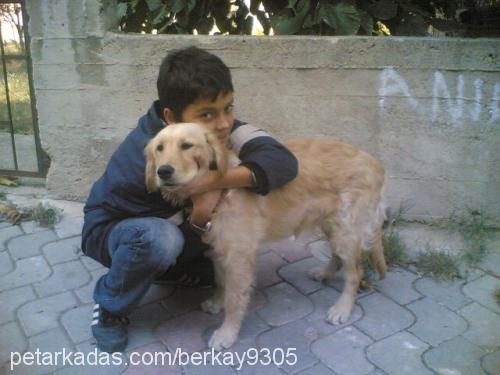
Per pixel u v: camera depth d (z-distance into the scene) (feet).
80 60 12.11
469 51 10.59
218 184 7.29
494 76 10.66
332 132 11.68
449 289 9.55
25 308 8.97
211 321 8.75
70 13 11.77
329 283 9.91
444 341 8.09
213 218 7.65
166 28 13.80
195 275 9.48
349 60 11.00
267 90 11.53
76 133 12.82
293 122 11.72
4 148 17.57
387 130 11.46
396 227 11.94
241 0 14.24
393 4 12.28
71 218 12.49
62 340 8.17
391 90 11.12
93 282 9.78
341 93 11.31
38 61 12.33
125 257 7.30
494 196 11.54
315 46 11.00
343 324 8.57
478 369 7.47
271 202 8.11
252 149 7.66
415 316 8.75
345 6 11.83
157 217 7.82
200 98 7.33
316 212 8.59
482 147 11.22
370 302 9.17
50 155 13.21
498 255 10.73
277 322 8.66
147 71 11.89
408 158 11.60
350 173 8.50
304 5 12.12
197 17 13.64
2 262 10.46
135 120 12.39
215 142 7.23
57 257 10.67
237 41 11.23
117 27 12.27
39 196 13.76
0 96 20.52
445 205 11.84
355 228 8.61
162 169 6.75
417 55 10.78
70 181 13.32
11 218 12.25
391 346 7.99
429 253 10.63
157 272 7.61
